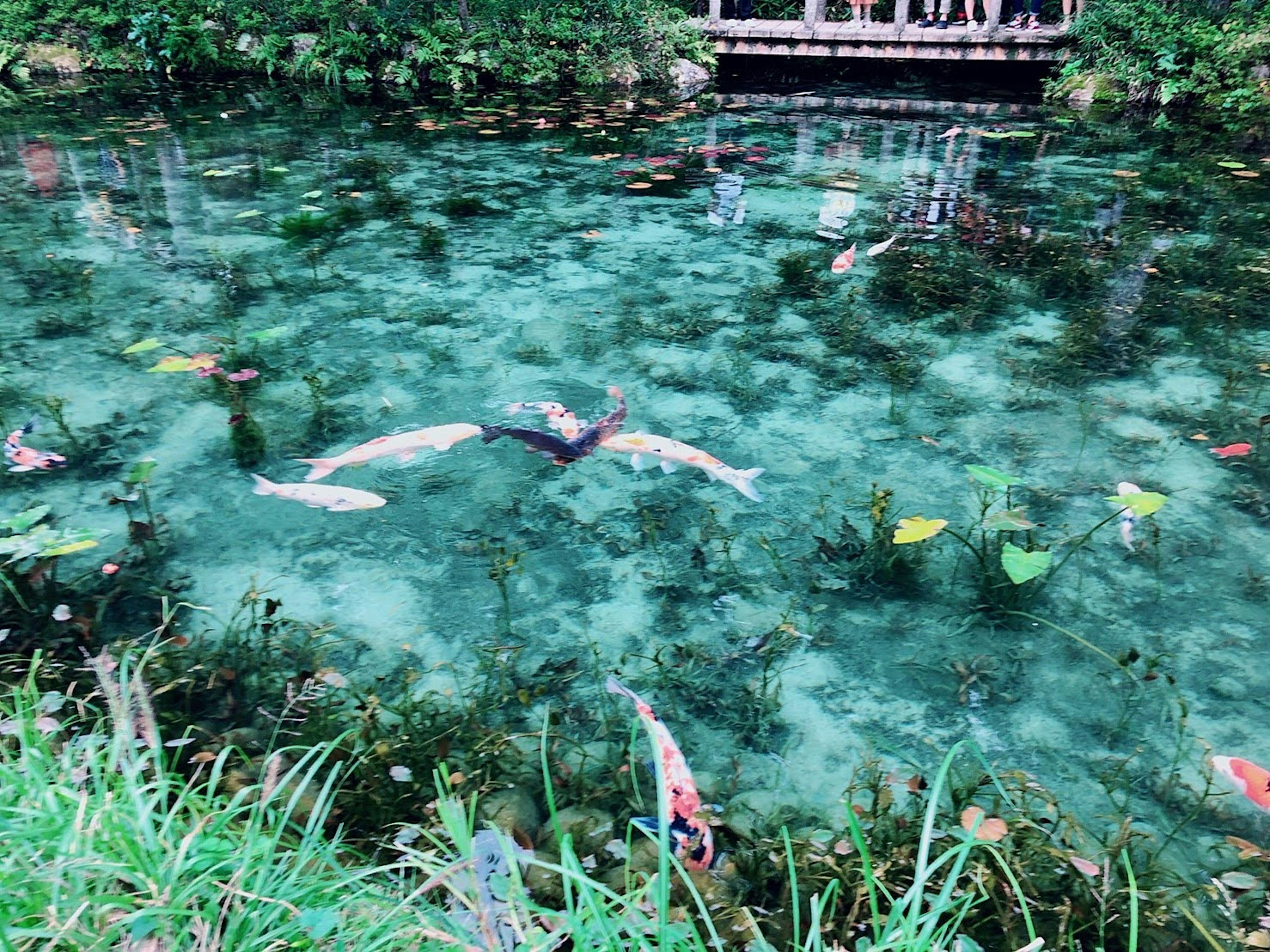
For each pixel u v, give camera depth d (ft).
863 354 15.69
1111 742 8.68
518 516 11.87
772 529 11.60
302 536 11.44
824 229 21.58
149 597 10.36
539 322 16.80
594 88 40.52
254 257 19.69
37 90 39.09
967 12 39.37
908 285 17.67
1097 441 13.23
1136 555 11.00
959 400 14.30
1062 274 18.11
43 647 9.42
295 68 41.19
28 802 6.17
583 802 7.99
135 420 13.65
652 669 9.53
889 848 7.27
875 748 8.65
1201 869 7.42
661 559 11.14
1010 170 26.58
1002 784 8.03
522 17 41.73
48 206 22.72
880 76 43.37
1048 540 11.23
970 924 6.74
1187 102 35.88
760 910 6.85
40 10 43.45
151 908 5.19
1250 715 8.92
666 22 41.88
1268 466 12.49
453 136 31.07
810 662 9.66
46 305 17.20
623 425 13.56
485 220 22.26
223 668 9.01
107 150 28.30
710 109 35.91
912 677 9.47
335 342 16.01
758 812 7.91
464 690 9.21
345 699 9.06
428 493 12.26
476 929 6.26
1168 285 18.17
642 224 22.07
